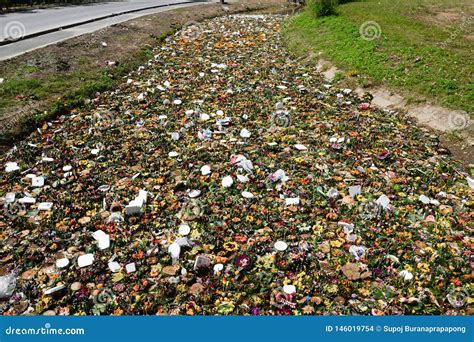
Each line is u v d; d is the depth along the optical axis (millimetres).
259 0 27156
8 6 20391
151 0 27484
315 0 15578
